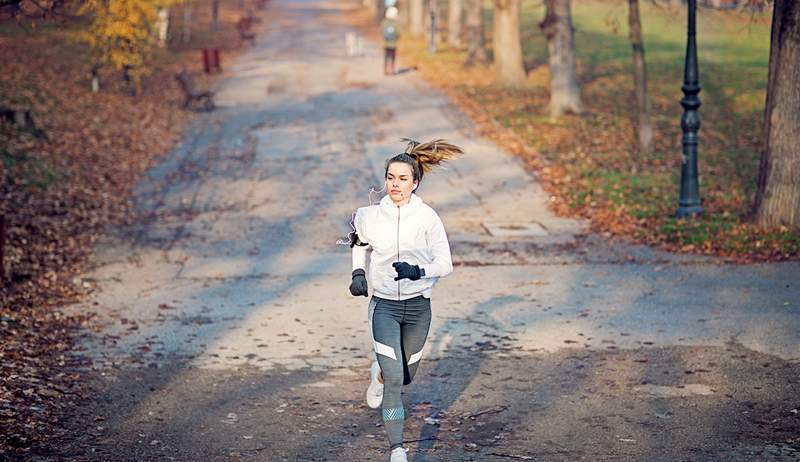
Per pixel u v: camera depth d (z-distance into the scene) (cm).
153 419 902
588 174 2470
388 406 743
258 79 4712
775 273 1534
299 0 11294
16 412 879
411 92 4150
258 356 1138
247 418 908
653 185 2322
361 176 2581
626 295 1430
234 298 1455
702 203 2125
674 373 1033
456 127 3316
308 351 1159
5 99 3200
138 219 2111
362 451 812
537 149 2862
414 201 770
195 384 1023
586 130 3192
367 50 6016
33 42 4522
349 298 1454
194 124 3500
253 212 2186
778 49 1762
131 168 2691
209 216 2144
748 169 2611
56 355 1110
